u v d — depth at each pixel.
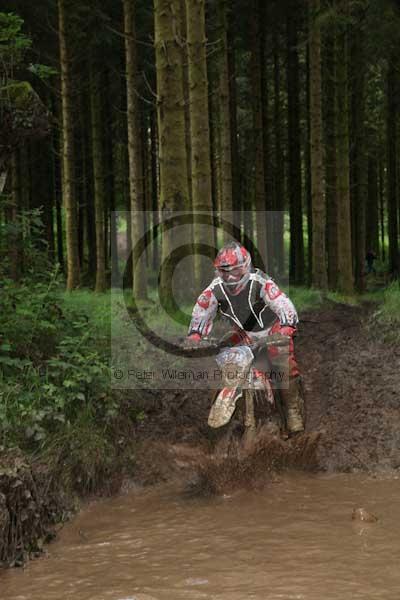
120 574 4.22
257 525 4.95
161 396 7.46
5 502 4.58
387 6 17.17
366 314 12.88
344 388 8.08
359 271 24.75
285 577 4.04
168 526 5.03
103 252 21.92
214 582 4.02
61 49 18.06
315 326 12.02
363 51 21.59
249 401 5.91
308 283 27.16
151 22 22.25
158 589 3.97
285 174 33.12
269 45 27.92
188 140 15.92
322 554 4.36
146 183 28.23
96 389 6.69
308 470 6.24
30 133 6.91
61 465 5.64
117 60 23.52
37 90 24.61
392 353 9.13
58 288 8.10
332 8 16.30
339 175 18.66
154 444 6.46
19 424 5.75
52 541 4.85
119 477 5.95
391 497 5.46
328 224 25.17
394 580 3.96
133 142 14.85
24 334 7.08
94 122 22.27
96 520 5.25
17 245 7.91
